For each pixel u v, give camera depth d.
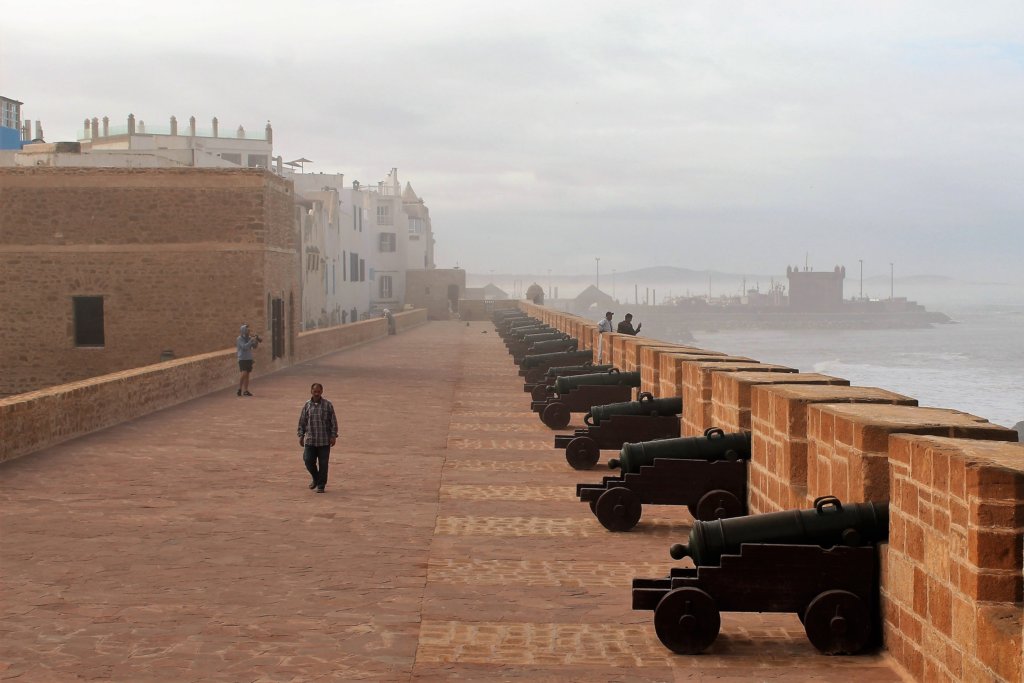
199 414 23.88
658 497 12.45
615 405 17.28
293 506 13.82
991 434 8.33
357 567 10.71
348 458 18.02
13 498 14.04
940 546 7.10
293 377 34.66
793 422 10.70
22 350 34.97
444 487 15.41
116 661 7.82
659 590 8.30
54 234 34.72
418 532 12.40
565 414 22.28
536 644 8.34
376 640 8.40
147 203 34.66
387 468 17.05
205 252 34.72
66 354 34.94
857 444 8.62
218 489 14.91
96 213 34.66
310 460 14.90
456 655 8.05
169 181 34.59
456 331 73.88
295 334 40.28
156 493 14.52
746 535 8.28
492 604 9.43
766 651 8.16
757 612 8.74
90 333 35.03
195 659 7.89
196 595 9.61
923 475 7.37
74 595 9.56
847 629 8.02
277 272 37.12
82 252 34.75
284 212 38.00
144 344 34.91
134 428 21.30
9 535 11.91
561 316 51.44
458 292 107.94
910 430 8.38
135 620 8.84
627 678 7.58
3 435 16.92
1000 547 6.55
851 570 8.14
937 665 7.13
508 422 23.39
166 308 34.81
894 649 7.86
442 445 19.75
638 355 23.25
